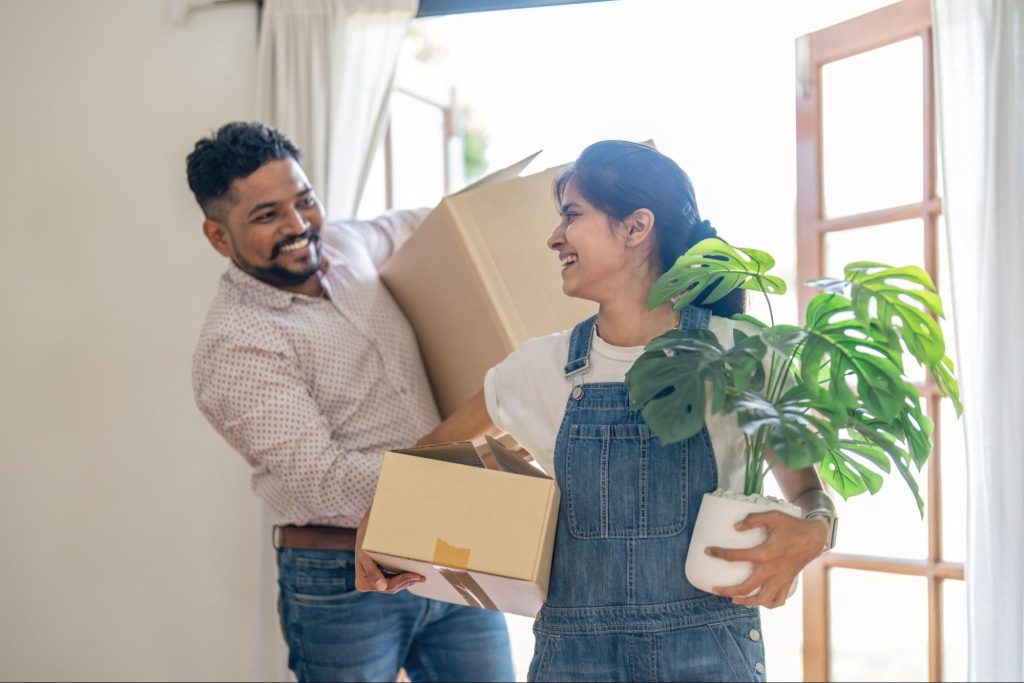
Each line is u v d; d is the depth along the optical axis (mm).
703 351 1305
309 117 2838
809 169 2688
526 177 2053
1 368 2906
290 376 2115
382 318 2244
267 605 2807
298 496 2070
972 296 2180
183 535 2871
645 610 1359
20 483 2895
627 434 1393
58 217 2910
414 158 3479
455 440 1654
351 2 2807
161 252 2889
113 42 2922
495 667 2270
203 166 2164
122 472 2883
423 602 2193
